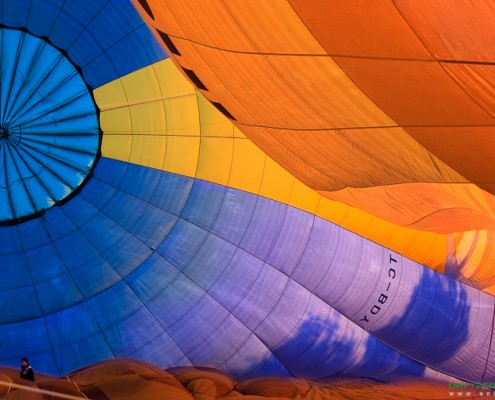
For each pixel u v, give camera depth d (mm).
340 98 7594
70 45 11398
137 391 9836
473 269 12977
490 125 6910
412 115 7293
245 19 7238
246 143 11734
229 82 8453
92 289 11734
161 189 11727
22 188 11531
